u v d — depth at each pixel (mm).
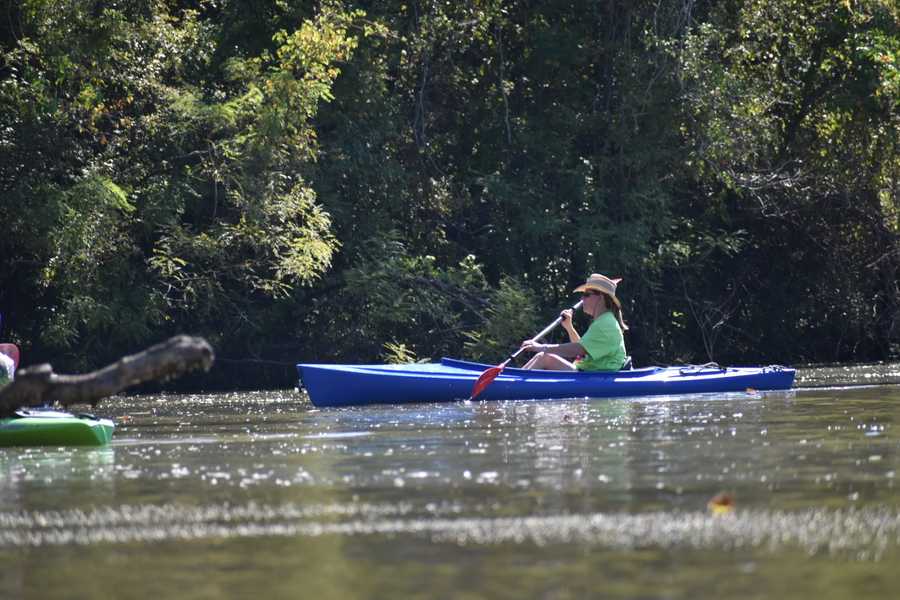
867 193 77688
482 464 20844
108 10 53531
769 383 42250
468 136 71312
